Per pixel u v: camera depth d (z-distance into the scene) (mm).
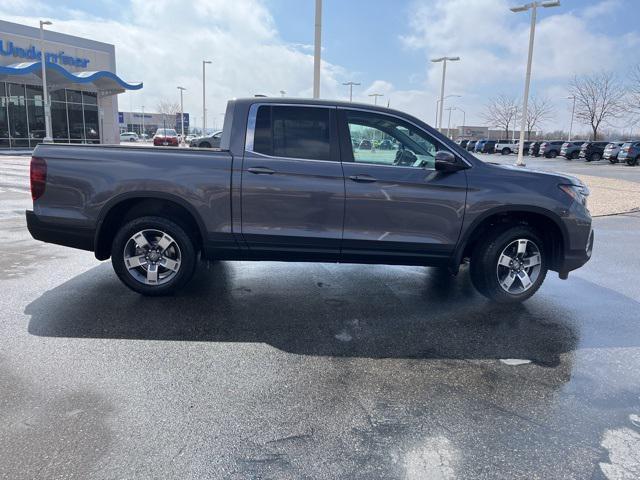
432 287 5832
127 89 37000
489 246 5047
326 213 4809
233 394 3307
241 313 4801
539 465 2668
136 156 4805
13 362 3656
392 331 4473
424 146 4961
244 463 2621
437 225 4895
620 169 32344
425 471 2596
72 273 5984
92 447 2709
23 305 4836
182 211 5023
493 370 3768
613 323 4793
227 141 4863
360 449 2766
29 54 34625
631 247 8375
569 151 44500
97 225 4836
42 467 2541
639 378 3686
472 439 2889
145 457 2643
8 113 32906
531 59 26828
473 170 4945
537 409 3229
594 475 2598
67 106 36344
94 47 39562
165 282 5039
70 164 4805
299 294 5434
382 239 4875
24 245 7438
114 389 3316
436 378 3619
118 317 4586
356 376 3613
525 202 4910
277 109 4867
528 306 5250
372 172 4801
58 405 3104
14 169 20266
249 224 4820
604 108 58125
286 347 4066
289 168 4754
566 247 5074
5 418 2947
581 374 3732
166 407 3123
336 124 4871
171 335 4230
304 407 3178
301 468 2594
